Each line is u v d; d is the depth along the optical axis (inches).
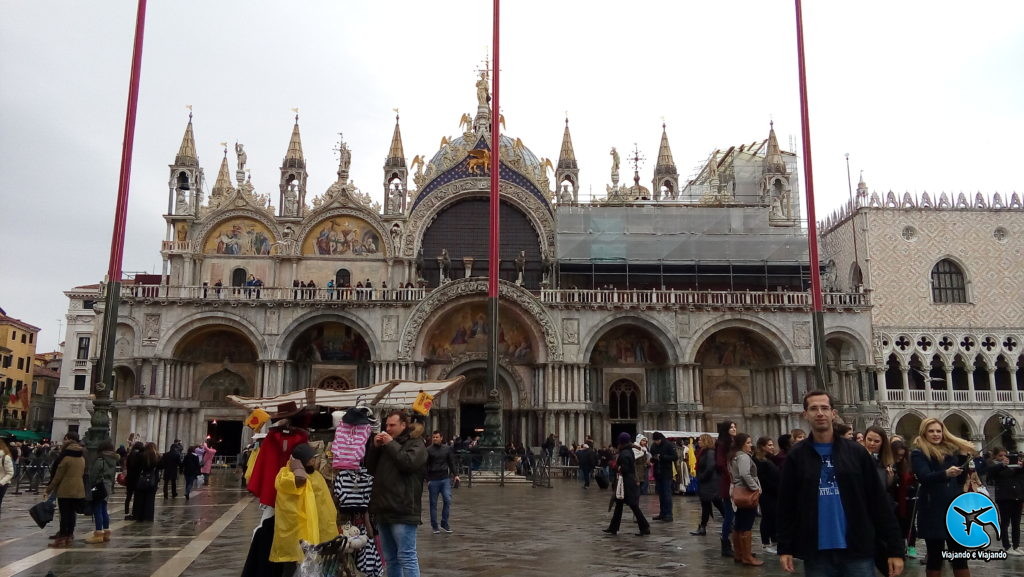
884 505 354.6
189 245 2413.9
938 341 2487.7
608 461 1465.3
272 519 445.1
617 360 2418.8
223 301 2271.2
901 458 588.7
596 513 1035.9
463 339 2375.7
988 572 619.8
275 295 2325.3
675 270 2539.4
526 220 2546.8
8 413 3833.7
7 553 676.1
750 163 3058.6
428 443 1584.6
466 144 2544.3
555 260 2475.4
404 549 445.7
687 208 2559.1
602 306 2306.8
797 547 359.6
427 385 1413.6
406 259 2444.6
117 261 1360.7
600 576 570.9
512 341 2374.5
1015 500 727.1
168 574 570.9
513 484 1576.0
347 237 2472.9
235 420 2368.4
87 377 3390.7
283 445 454.0
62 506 727.7
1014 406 2447.1
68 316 3432.6
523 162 2549.2
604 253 2482.8
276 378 2253.9
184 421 2304.4
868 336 2322.8
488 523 906.1
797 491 363.3
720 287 2571.4
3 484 910.4
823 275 2800.2
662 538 785.6
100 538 740.7
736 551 632.4
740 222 2549.2
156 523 900.0
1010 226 2583.7
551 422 2242.9
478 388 2379.4
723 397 2407.7
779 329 2324.1
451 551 686.5
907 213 2561.5
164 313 2269.9
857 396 2320.4
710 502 811.4
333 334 2395.4
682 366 2292.1
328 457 560.7
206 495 1328.7
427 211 2490.2
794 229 2559.1
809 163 1517.0
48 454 1509.6
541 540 760.3
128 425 2292.1
